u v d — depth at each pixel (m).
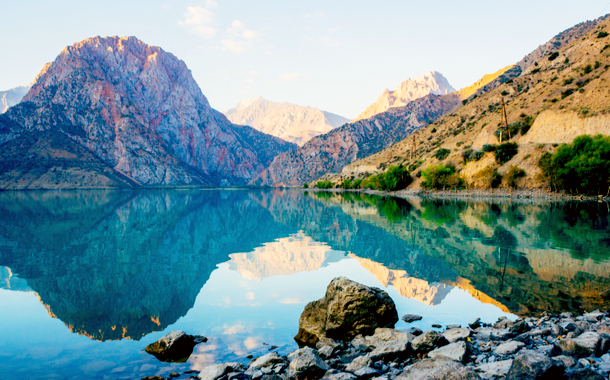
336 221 43.06
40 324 12.73
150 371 9.12
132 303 14.91
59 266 21.78
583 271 16.88
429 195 89.12
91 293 16.36
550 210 45.12
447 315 12.26
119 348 10.63
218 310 13.90
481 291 14.51
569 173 60.53
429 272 17.94
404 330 10.99
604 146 57.59
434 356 8.59
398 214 47.62
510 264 18.77
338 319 11.33
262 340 11.07
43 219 48.75
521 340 9.30
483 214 43.09
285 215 53.12
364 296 11.50
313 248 26.50
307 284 17.27
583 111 71.44
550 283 15.23
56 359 9.91
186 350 10.34
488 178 79.12
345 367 8.78
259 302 14.84
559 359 7.22
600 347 7.84
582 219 35.66
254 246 28.28
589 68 85.44
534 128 80.44
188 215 55.19
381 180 117.62
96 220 47.59
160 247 28.17
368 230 34.19
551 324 10.16
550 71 112.31
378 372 8.15
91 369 9.27
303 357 8.67
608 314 11.17
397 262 20.55
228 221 46.50
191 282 18.11
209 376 8.43
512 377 6.51
